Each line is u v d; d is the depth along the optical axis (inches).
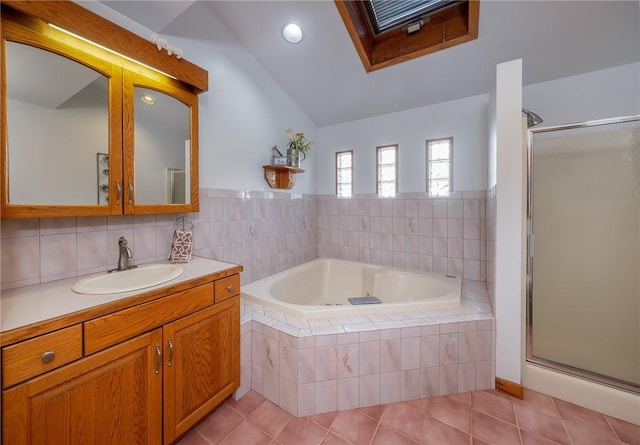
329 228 123.6
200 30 71.7
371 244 113.5
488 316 64.9
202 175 73.3
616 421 53.7
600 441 49.4
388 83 92.4
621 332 60.7
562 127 61.6
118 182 50.6
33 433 30.7
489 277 80.1
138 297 40.2
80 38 44.8
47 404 31.8
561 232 64.7
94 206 47.7
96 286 48.2
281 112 101.4
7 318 32.1
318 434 52.0
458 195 95.6
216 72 76.4
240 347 60.5
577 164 62.8
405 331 60.2
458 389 62.9
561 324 65.0
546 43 68.6
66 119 44.9
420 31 77.9
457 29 71.9
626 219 59.8
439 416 56.2
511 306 61.8
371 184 112.7
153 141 57.3
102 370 36.7
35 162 41.5
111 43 47.5
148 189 56.3
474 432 51.9
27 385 30.1
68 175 44.9
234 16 76.0
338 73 91.6
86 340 34.8
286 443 50.0
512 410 57.2
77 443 34.4
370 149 112.7
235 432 52.5
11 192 39.2
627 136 58.9
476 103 91.9
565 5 59.6
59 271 48.4
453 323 62.2
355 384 58.8
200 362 50.3
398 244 107.4
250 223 88.7
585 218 62.7
